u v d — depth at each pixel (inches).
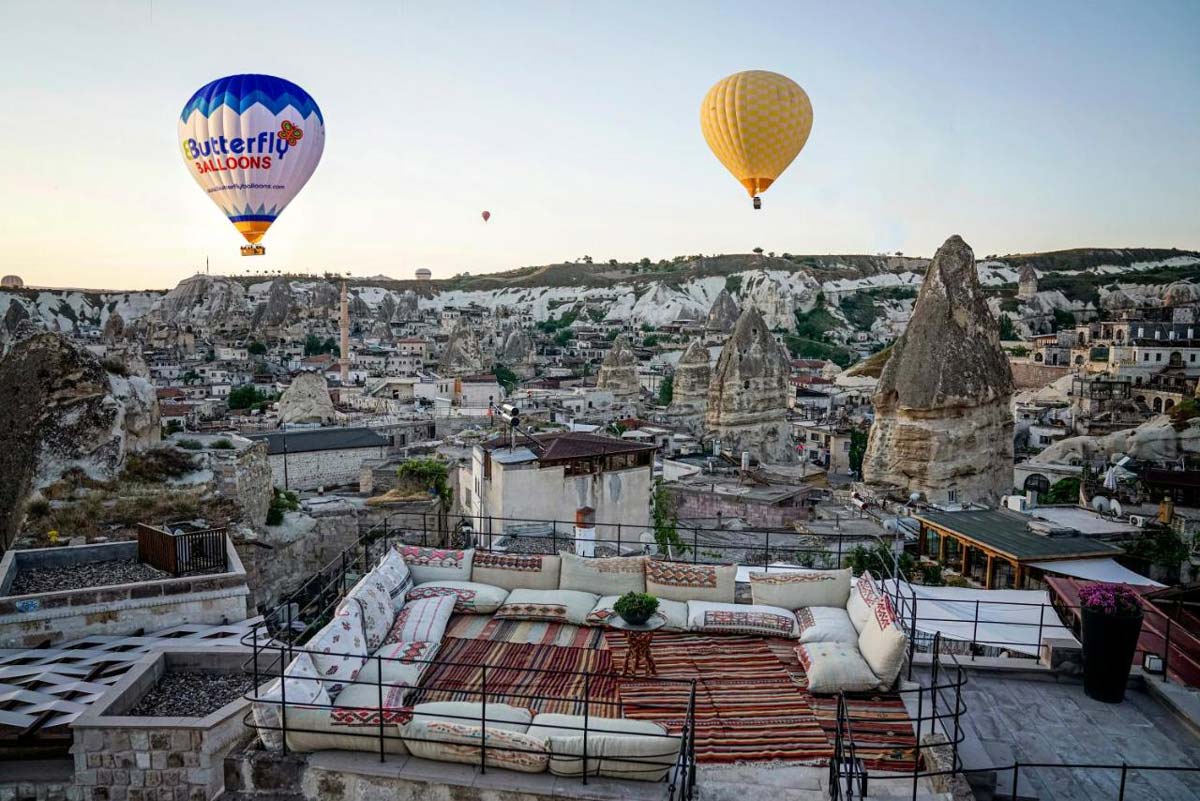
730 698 483.5
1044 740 467.8
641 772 394.3
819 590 593.0
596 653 536.1
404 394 5260.8
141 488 1269.7
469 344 7130.9
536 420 4062.5
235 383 6476.4
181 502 1290.6
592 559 622.5
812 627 551.8
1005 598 956.0
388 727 416.2
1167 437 2640.3
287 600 578.9
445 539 1598.2
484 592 600.1
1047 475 2625.5
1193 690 512.4
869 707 477.4
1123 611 503.5
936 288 2155.5
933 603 936.9
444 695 478.9
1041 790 421.1
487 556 633.6
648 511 1360.7
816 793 391.5
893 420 2197.3
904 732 454.3
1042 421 3988.7
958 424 2098.9
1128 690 531.2
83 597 872.3
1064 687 536.4
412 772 401.4
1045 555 1112.8
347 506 1758.1
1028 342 6456.7
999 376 2146.9
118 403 1283.2
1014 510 1421.0
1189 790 423.2
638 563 619.8
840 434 4072.3
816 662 500.4
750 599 634.2
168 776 529.3
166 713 565.3
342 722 415.2
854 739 445.7
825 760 428.1
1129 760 449.7
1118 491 1825.8
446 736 406.0
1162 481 1855.3
